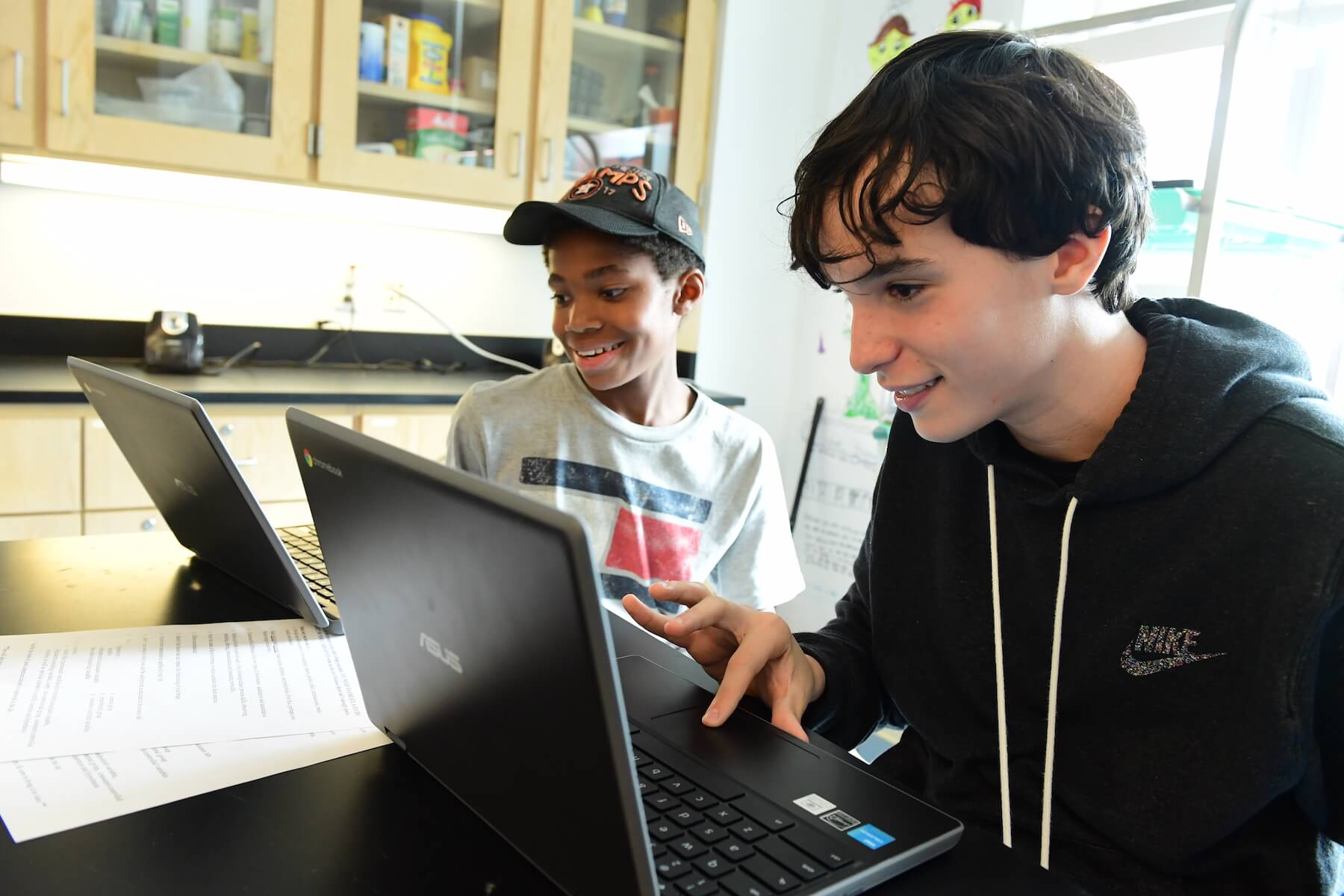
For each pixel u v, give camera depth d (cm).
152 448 97
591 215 128
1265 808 72
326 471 59
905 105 66
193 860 54
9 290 235
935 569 92
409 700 62
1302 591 64
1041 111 65
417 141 256
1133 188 71
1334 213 175
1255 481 69
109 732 68
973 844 60
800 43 305
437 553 50
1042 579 82
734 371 313
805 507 292
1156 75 202
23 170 222
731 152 300
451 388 250
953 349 68
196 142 226
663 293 139
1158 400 73
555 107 269
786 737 69
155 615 94
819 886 51
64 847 54
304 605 92
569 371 147
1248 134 173
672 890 50
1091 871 74
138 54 220
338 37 238
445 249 286
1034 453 85
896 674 93
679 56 290
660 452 144
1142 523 75
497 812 56
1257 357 75
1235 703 69
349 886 53
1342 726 64
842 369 279
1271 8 172
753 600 151
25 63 206
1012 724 83
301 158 239
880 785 63
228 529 95
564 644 43
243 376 240
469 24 260
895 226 65
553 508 41
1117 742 76
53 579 103
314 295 270
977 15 243
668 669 82
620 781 44
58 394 197
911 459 98
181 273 253
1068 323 73
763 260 309
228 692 77
